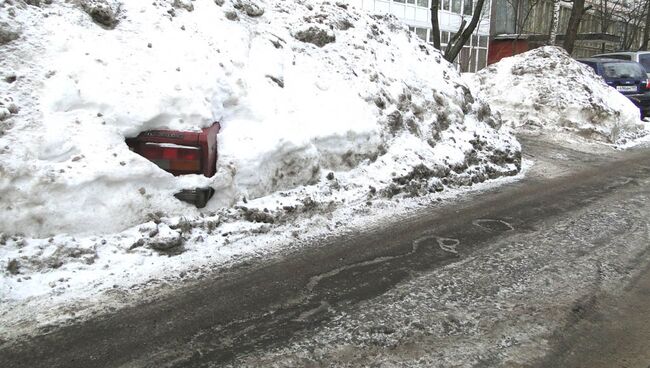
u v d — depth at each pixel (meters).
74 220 4.11
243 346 3.25
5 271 3.70
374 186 6.35
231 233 4.81
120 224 4.32
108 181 4.26
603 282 4.40
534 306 3.92
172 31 5.56
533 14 34.44
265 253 4.65
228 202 5.02
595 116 12.20
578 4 20.09
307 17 7.66
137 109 4.65
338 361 3.14
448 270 4.53
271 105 5.87
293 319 3.59
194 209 4.75
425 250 4.98
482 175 7.97
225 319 3.54
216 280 4.07
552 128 12.32
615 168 9.65
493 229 5.72
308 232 5.21
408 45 9.18
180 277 4.06
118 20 5.32
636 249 5.24
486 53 31.97
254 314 3.62
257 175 5.28
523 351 3.32
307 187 5.80
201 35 5.84
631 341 3.50
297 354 3.19
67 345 3.13
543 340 3.46
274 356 3.16
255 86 5.91
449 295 4.05
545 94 12.74
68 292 3.68
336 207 5.79
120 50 5.03
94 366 2.97
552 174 8.88
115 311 3.52
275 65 6.39
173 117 4.85
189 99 4.96
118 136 4.50
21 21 4.68
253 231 4.95
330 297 3.93
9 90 4.26
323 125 6.19
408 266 4.58
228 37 6.12
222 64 5.63
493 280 4.36
